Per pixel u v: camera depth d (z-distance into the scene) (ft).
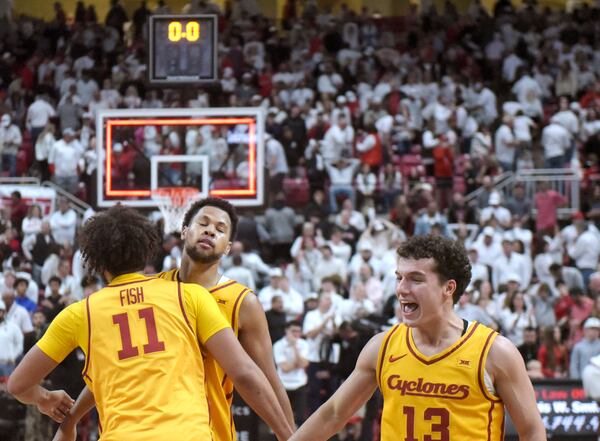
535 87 80.74
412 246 15.39
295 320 45.42
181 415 14.75
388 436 15.42
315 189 66.23
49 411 17.10
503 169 71.36
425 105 77.61
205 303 15.79
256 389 15.75
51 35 92.63
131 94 78.13
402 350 15.46
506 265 58.59
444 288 15.28
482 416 15.01
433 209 62.08
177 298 15.66
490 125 78.13
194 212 18.74
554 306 53.83
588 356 44.75
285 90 79.66
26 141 75.51
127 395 14.92
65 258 57.88
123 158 52.95
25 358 15.89
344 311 49.96
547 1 108.68
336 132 68.80
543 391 39.24
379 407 43.09
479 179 68.59
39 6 104.17
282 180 66.03
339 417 15.99
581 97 83.15
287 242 62.75
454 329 15.35
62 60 87.45
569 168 70.74
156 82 50.52
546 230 63.72
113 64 88.53
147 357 15.11
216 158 52.85
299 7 102.63
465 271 15.39
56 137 76.02
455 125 73.82
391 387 15.39
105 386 15.17
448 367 15.10
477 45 91.91
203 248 18.31
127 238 15.87
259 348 18.60
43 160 72.28
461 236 61.57
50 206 62.39
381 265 56.65
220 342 15.65
